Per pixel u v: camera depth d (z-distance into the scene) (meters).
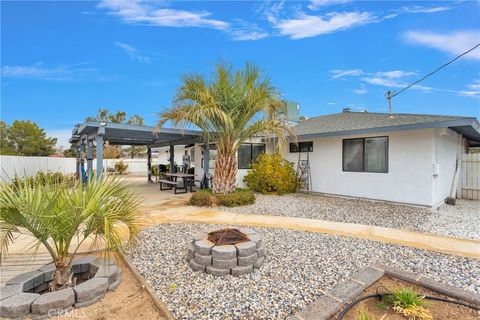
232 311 2.56
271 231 5.21
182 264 3.65
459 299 2.72
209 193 7.98
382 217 6.41
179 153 20.94
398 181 7.93
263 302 2.70
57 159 14.16
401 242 4.52
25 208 2.53
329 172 9.63
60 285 2.86
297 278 3.21
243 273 3.31
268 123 7.70
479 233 5.09
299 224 5.73
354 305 2.63
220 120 7.58
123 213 2.92
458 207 7.81
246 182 10.96
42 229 2.64
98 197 2.72
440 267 3.51
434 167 7.30
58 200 2.71
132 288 3.04
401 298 2.62
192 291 2.93
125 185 3.06
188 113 6.85
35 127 29.16
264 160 10.11
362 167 8.73
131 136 10.95
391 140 8.07
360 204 8.04
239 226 5.60
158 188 12.62
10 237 2.72
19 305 2.41
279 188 9.84
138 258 3.84
